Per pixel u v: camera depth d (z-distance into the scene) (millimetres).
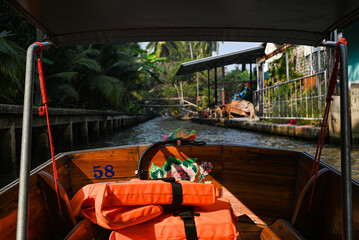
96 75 18031
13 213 1379
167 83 53719
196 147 2340
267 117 13289
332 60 7953
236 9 1293
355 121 7281
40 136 7723
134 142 11305
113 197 1382
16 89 8688
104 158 2287
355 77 8992
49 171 1817
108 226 1310
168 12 1336
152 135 14312
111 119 17141
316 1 1156
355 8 1213
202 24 1506
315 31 1506
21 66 8117
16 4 1219
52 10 1271
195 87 47312
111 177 2299
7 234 1315
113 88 16469
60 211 1594
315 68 10641
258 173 2244
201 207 1545
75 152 2250
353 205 1357
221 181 2334
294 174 2148
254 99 16422
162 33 1640
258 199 2238
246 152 2277
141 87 28312
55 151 9031
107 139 13148
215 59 19406
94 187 1666
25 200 958
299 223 1648
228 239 1405
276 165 2195
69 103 16953
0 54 7668
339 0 1137
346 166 1029
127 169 2328
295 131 8719
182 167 2340
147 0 1194
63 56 14180
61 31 1542
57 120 8617
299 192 2031
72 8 1256
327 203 1578
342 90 1066
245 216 2254
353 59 9109
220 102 24516
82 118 11359
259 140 8945
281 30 1542
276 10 1277
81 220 1589
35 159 7438
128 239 1354
